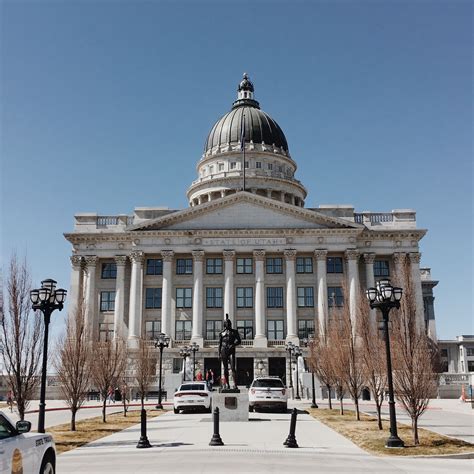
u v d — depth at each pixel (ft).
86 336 110.93
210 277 260.42
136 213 269.23
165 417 118.62
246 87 385.91
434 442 72.74
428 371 72.33
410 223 269.03
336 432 85.61
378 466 55.67
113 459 59.72
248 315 255.91
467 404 175.94
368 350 97.76
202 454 63.00
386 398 176.24
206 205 259.60
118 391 180.96
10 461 34.12
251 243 257.55
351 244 256.52
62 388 93.45
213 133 366.84
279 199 338.34
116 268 266.98
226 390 105.29
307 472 51.83
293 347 210.59
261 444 71.26
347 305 150.71
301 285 258.78
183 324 255.91
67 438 79.51
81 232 264.72
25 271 80.79
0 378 170.91
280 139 367.25
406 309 75.87
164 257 256.73
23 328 76.79
